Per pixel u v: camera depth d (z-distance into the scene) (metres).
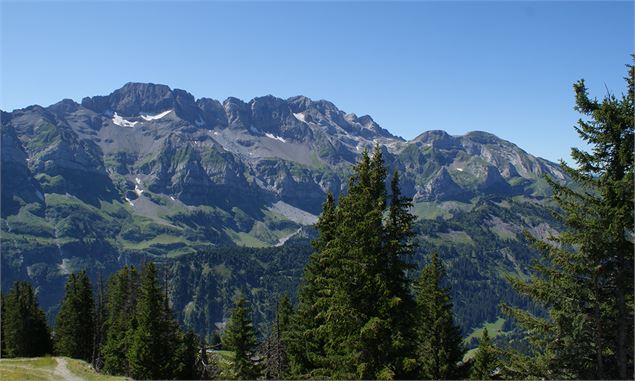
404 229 29.27
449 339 50.56
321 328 31.08
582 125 25.00
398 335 28.33
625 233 24.33
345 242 29.38
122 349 72.69
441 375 49.22
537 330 25.84
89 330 93.44
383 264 29.38
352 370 29.91
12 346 96.12
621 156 23.19
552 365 25.73
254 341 59.44
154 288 63.41
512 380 26.81
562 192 25.89
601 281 25.34
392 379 27.84
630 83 23.98
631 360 24.69
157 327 62.31
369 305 29.41
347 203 30.00
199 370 68.56
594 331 25.11
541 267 25.88
